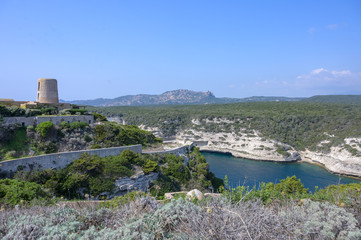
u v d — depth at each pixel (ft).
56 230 27.14
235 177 248.93
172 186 139.44
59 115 157.89
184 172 154.92
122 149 141.08
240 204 29.14
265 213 26.48
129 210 30.83
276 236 23.77
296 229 25.27
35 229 28.09
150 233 24.71
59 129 144.97
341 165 278.46
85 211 34.47
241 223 23.26
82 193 108.17
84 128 156.25
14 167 99.91
